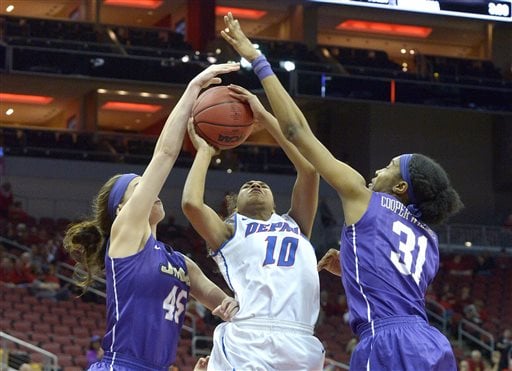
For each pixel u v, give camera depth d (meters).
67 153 31.53
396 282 5.50
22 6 37.75
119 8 38.09
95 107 34.47
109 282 5.71
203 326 23.11
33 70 28.31
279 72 29.95
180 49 33.12
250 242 6.18
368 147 35.44
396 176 5.74
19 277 23.44
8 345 19.98
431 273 5.69
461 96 31.44
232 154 32.72
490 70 35.38
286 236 6.22
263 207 6.37
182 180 32.22
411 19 38.19
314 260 6.23
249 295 6.09
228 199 7.04
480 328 25.95
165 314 5.74
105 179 31.67
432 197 5.68
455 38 40.16
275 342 5.99
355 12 37.53
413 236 5.64
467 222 36.31
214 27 35.66
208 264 27.55
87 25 33.69
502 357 22.55
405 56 40.94
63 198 31.22
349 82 30.53
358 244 5.56
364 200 5.62
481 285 29.20
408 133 35.94
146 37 33.69
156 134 39.22
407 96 30.95
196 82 5.89
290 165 33.03
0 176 30.70
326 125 36.91
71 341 21.02
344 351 23.56
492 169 36.72
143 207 5.68
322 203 30.78
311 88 30.16
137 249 5.70
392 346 5.38
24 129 31.59
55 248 25.44
